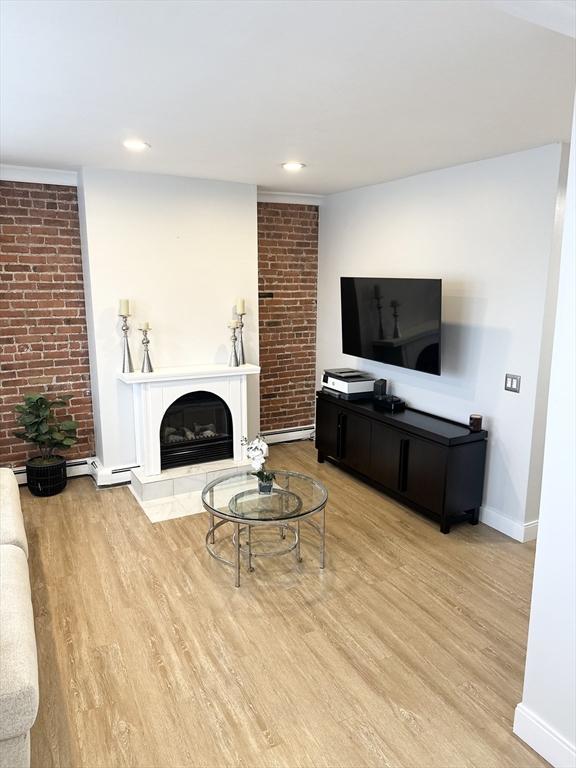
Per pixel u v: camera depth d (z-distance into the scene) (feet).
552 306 11.25
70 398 15.23
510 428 12.15
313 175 14.34
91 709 7.42
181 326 15.42
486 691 7.84
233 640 8.87
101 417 14.84
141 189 14.29
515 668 8.31
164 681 7.95
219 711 7.42
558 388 6.14
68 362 15.30
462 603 9.94
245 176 14.60
